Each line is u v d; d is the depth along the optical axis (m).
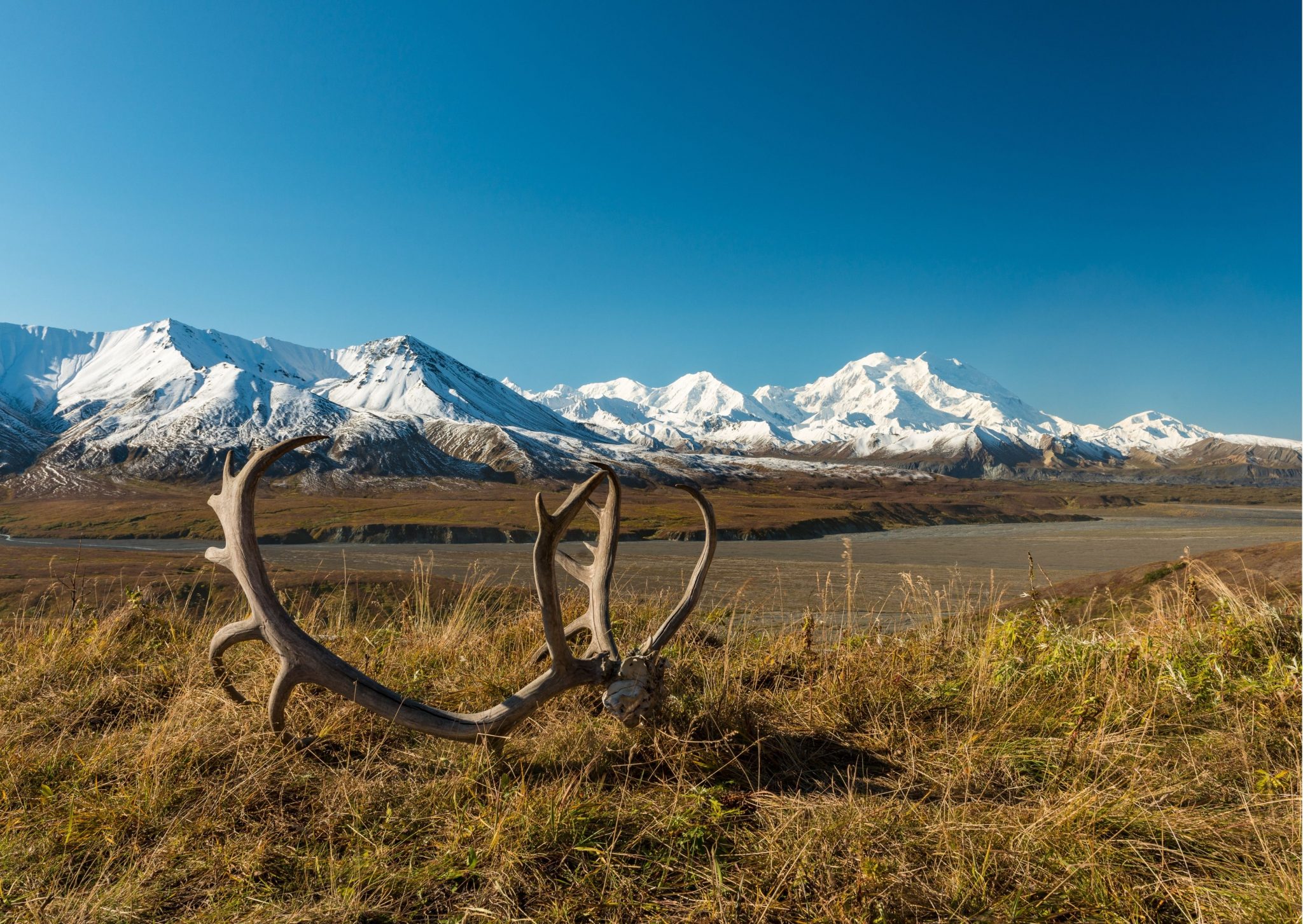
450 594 9.39
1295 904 2.69
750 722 4.37
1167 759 3.93
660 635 4.15
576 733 4.10
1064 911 2.85
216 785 3.63
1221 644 5.41
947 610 7.59
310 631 6.32
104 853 3.17
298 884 2.99
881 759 4.11
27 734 4.24
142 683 5.03
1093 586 9.58
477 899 2.89
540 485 178.62
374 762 3.94
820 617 7.98
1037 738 4.16
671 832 3.28
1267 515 140.50
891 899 2.87
